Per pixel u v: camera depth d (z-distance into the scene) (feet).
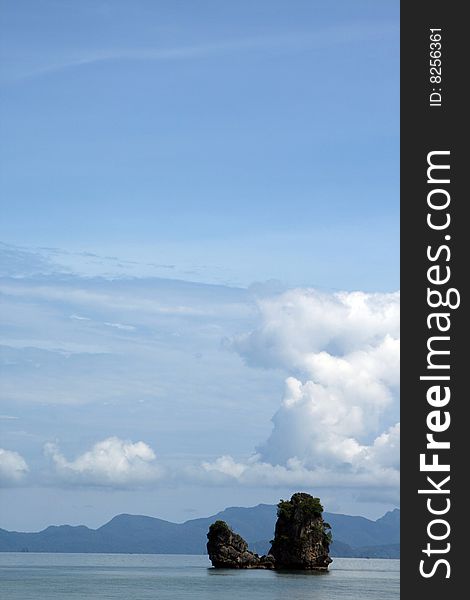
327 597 547.49
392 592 611.88
